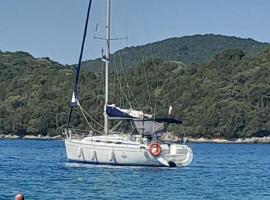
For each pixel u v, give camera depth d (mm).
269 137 178500
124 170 56938
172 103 168875
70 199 39531
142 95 129625
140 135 58094
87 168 57906
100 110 106000
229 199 41812
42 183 47906
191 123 174375
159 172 57250
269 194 44781
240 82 190375
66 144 59125
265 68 193500
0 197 39875
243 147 151375
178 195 43156
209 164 77250
